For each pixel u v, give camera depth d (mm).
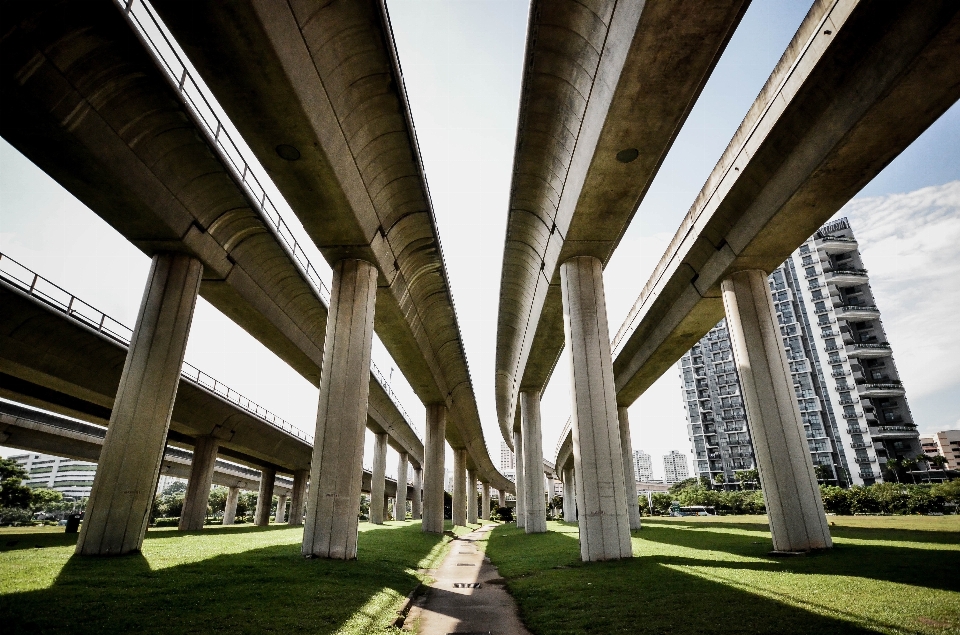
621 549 15945
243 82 11227
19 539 19578
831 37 11500
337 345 17688
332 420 16734
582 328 18344
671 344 28453
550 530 37031
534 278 24562
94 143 12531
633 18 10906
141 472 15672
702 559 15023
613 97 12617
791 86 13172
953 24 9625
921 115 12000
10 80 10391
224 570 12547
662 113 13133
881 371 85562
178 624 7516
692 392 112375
